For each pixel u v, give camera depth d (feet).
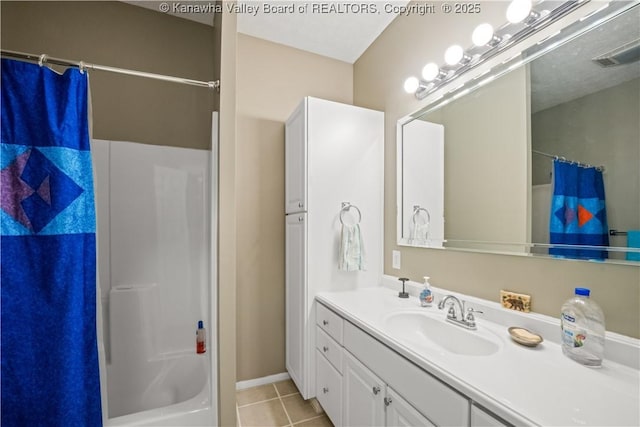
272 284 7.06
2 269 3.28
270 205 7.10
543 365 2.78
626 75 2.85
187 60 6.82
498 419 2.23
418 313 4.53
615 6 2.89
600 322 2.81
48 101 3.57
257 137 7.02
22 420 3.27
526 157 3.73
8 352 3.26
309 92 7.57
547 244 3.46
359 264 5.87
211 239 4.64
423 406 2.98
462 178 4.66
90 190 3.79
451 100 4.85
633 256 2.74
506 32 3.87
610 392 2.32
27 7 5.66
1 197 3.31
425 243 5.35
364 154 6.42
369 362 3.95
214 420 4.25
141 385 5.53
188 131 6.78
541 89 3.57
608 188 2.95
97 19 6.14
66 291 3.48
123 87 6.32
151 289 5.90
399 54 6.18
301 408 5.91
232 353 4.41
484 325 3.87
